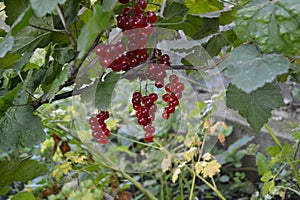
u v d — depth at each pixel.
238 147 1.59
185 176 1.64
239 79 0.49
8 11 0.52
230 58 0.51
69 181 0.98
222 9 0.66
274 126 1.56
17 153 1.36
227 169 1.66
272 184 0.90
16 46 0.58
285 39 0.50
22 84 0.58
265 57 0.50
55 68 0.61
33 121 0.61
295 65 0.55
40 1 0.48
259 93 0.65
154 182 1.54
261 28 0.51
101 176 1.01
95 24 0.45
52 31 0.58
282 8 0.50
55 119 1.06
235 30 0.52
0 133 0.60
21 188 1.40
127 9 0.54
